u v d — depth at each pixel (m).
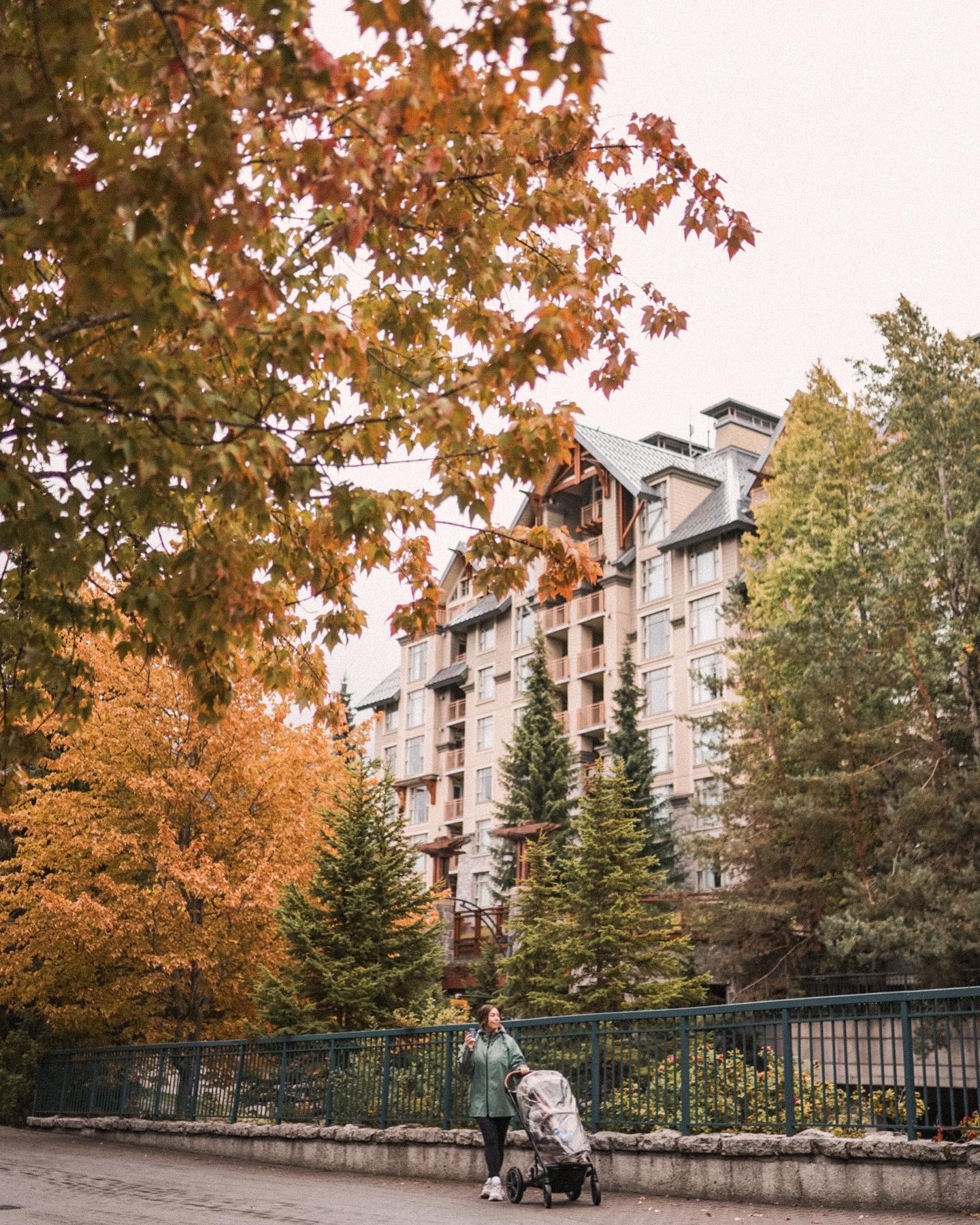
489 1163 11.70
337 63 5.91
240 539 8.23
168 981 22.98
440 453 8.66
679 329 10.02
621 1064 12.68
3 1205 11.27
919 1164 9.66
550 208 8.48
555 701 45.53
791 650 30.05
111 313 6.68
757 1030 11.59
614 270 9.73
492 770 61.53
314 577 9.19
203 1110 19.30
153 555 8.20
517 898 28.75
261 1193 12.44
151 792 21.89
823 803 28.86
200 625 8.19
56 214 5.70
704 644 50.44
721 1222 9.56
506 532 9.59
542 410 8.62
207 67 6.58
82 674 9.16
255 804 23.77
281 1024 21.77
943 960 25.14
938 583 29.45
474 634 65.88
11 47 6.54
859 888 26.92
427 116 6.41
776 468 34.88
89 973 23.58
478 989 30.98
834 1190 10.16
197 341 7.99
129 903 21.77
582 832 26.75
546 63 5.36
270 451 7.02
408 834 68.38
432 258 8.47
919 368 30.36
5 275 7.49
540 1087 11.22
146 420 7.05
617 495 57.34
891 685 28.98
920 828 26.77
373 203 6.55
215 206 6.03
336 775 24.77
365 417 7.71
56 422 7.02
